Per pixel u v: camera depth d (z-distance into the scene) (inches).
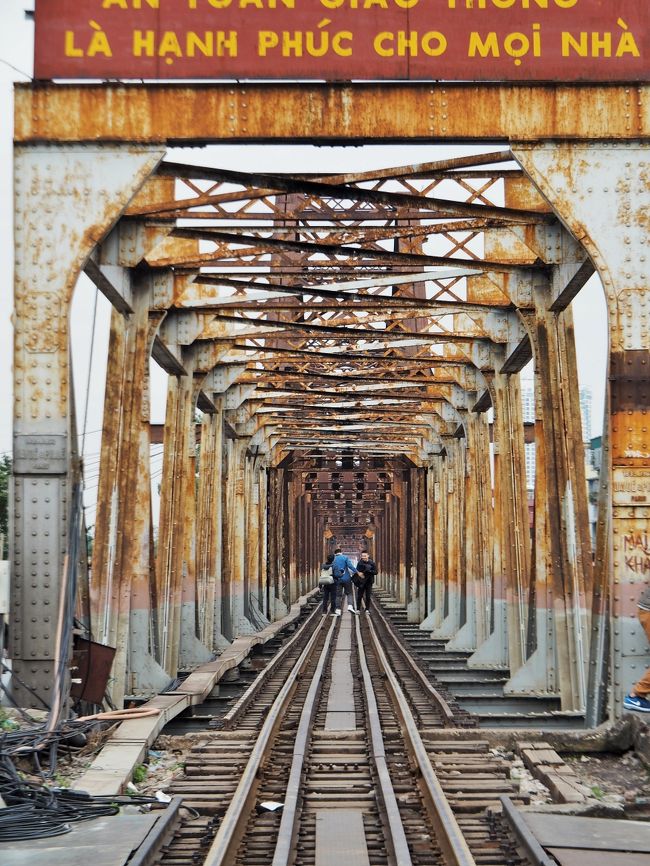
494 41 468.4
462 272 693.3
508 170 591.8
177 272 639.8
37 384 465.7
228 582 1066.7
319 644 1064.8
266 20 464.4
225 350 813.2
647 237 470.9
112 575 587.5
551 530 613.3
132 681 622.5
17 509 461.7
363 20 465.4
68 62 465.4
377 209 732.0
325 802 344.5
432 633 1232.2
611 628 464.8
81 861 263.9
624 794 364.2
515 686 653.9
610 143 471.8
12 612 457.4
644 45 472.4
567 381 622.8
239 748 429.4
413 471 1686.8
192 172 504.7
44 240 468.8
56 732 404.8
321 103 465.1
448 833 279.4
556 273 605.3
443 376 1018.1
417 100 466.0
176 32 464.4
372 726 457.4
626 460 469.1
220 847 273.1
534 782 384.5
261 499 1451.8
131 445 615.2
